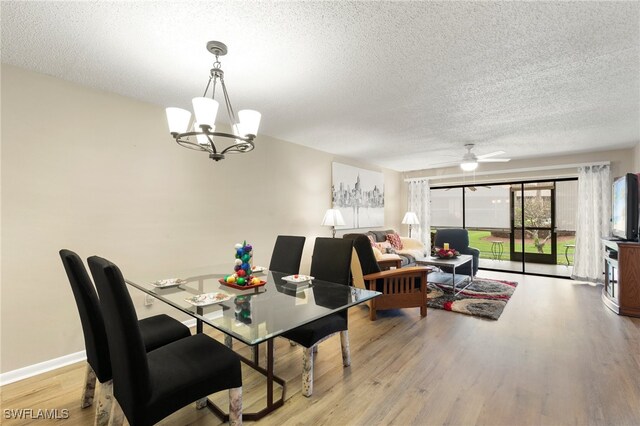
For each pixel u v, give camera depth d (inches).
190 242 125.3
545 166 214.2
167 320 81.8
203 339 66.3
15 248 86.2
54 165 92.7
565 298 161.5
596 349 100.7
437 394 76.8
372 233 229.8
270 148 161.0
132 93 104.8
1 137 84.1
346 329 91.7
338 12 62.2
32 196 88.8
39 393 78.7
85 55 80.0
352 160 225.6
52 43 74.2
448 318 133.1
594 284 191.6
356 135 159.0
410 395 76.5
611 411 69.4
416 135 158.7
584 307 146.2
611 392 76.6
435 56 80.0
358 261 133.0
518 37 71.4
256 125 70.3
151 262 113.8
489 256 255.0
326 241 104.0
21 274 87.1
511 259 244.1
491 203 254.7
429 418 67.8
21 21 65.2
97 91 101.0
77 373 89.3
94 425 65.4
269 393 70.6
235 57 80.4
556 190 226.8
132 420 46.1
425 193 271.0
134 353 45.6
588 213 198.2
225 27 67.4
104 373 60.7
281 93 104.2
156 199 115.3
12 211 85.7
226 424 67.5
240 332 58.7
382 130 149.8
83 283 59.0
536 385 80.0
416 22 65.6
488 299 158.2
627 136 160.1
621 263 135.3
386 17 63.9
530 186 235.9
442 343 107.0
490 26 67.2
